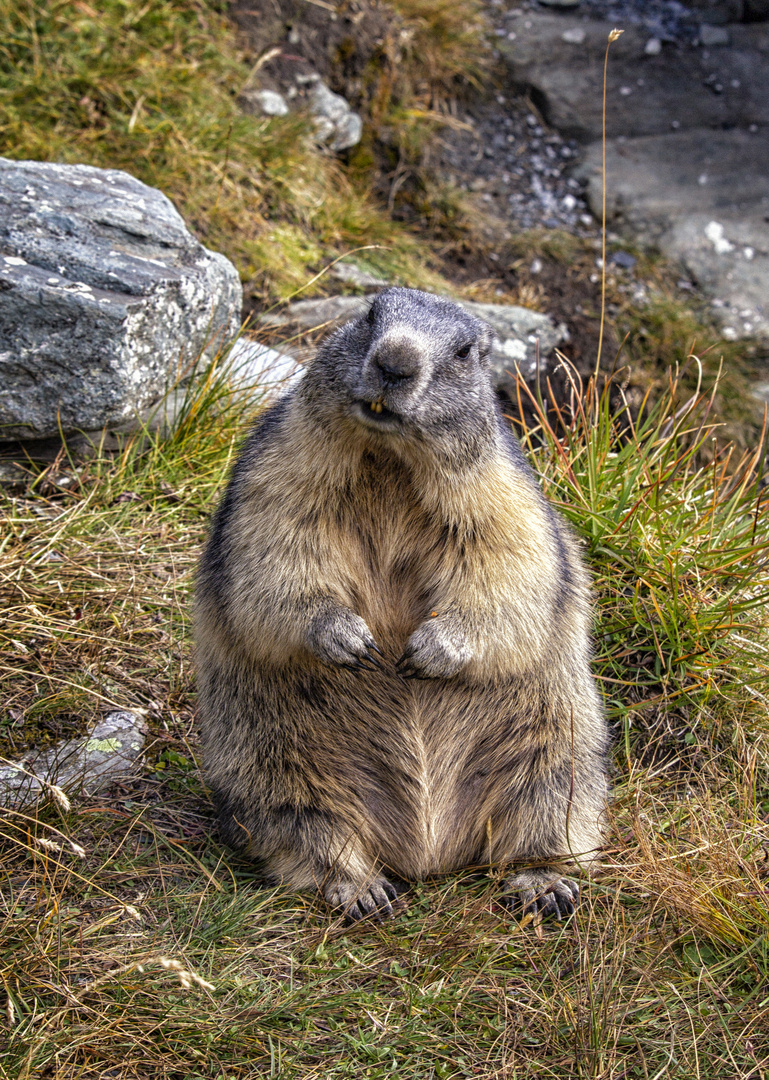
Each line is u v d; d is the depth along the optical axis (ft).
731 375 32.24
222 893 12.31
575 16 42.09
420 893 12.91
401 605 12.96
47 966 10.68
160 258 20.71
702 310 34.40
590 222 36.09
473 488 12.17
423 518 12.51
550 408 28.27
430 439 11.76
